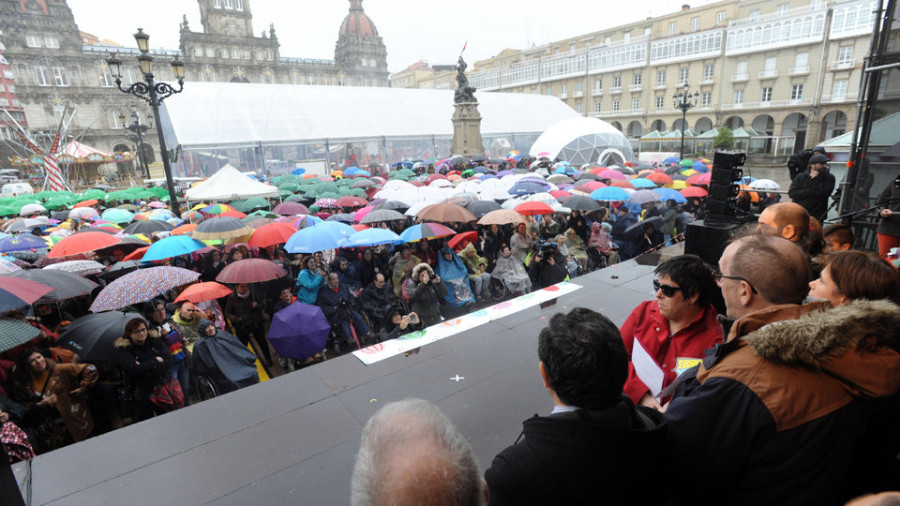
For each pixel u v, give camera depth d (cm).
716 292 221
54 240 892
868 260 179
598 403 131
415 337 399
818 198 633
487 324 419
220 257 780
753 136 4109
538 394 309
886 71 502
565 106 4728
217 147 2834
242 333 589
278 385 332
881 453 140
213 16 6419
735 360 135
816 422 118
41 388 400
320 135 3183
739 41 4484
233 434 279
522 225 820
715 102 4797
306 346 516
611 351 131
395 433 97
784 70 4247
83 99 5391
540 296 478
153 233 882
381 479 91
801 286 157
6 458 156
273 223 751
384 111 3597
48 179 2912
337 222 734
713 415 129
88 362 442
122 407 434
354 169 2228
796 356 120
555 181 1538
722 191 531
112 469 253
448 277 720
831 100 3988
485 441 266
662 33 5706
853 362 116
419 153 3694
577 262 835
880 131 524
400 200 1086
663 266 221
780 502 120
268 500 230
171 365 455
